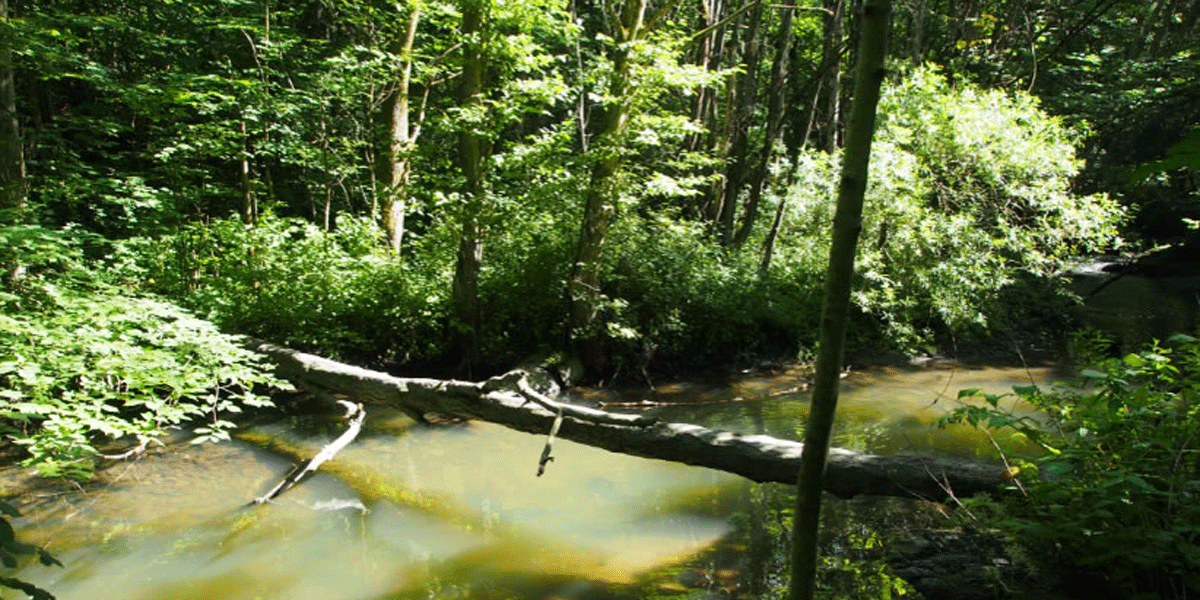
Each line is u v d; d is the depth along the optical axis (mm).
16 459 5977
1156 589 3037
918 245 10453
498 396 6137
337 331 8367
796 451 4848
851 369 9797
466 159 8211
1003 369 9750
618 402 8266
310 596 4004
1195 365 3385
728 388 8906
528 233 9258
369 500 5398
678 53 8055
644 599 3889
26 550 1353
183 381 5828
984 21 14234
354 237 9648
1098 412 3328
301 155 10625
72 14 9422
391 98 10664
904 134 10508
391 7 12055
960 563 3846
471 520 5059
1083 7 13859
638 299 9508
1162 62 12391
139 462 6082
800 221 11898
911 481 4445
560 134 8047
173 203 9164
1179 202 14750
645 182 8625
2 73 7281
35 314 5980
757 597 3826
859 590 3680
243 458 6238
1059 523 3137
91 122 9719
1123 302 13094
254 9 10977
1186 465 3127
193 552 4535
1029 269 10539
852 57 13102
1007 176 10648
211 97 10117
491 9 7746
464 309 8633
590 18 14461
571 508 5246
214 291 8156
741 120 11789
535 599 3945
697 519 4988
